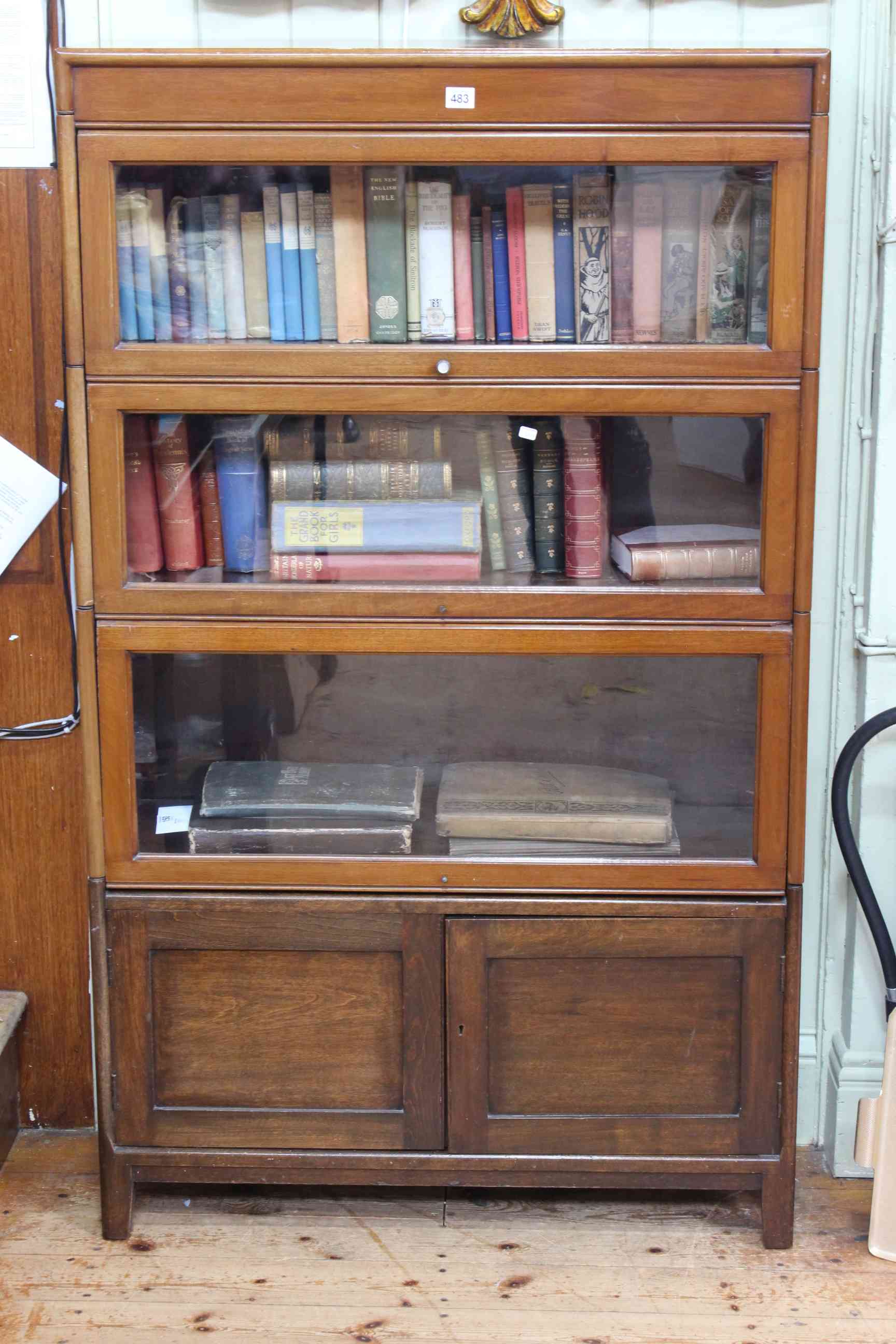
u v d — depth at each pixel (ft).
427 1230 7.30
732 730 6.75
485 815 6.88
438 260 6.45
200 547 6.71
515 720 6.81
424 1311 6.63
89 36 7.11
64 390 7.47
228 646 6.66
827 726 7.77
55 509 7.60
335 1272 6.93
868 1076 7.77
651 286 6.46
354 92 6.16
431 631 6.64
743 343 6.46
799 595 6.56
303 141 6.20
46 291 7.36
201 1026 6.97
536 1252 7.11
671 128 6.19
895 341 7.11
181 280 6.45
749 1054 6.91
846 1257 7.10
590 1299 6.73
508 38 7.06
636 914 6.80
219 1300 6.72
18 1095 8.23
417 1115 7.00
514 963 6.86
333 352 6.40
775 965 6.83
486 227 6.44
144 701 6.78
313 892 6.86
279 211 6.40
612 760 6.83
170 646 6.66
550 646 6.64
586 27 7.06
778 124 6.17
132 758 6.77
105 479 6.50
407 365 6.42
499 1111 7.01
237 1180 7.09
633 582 6.67
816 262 6.27
